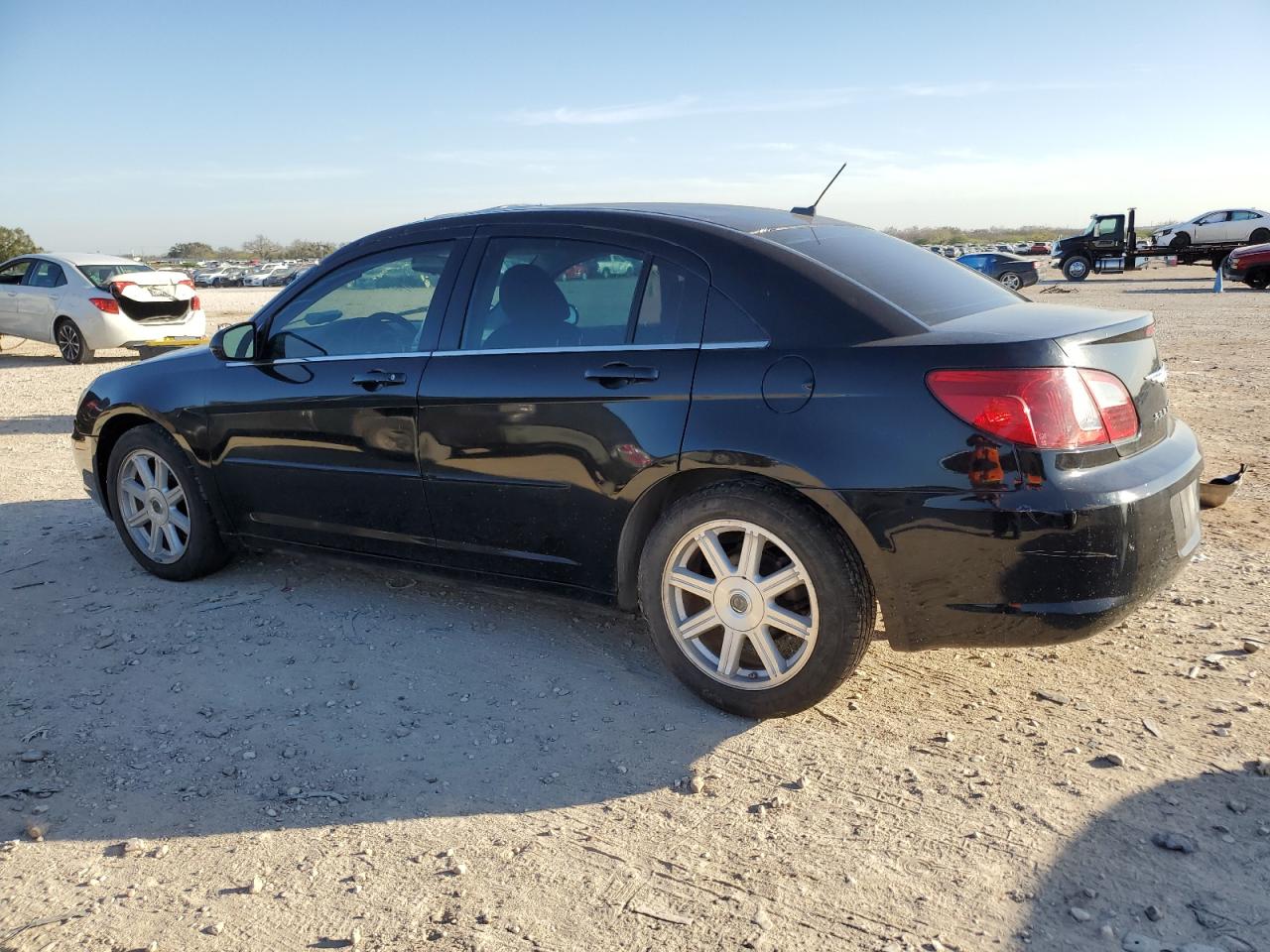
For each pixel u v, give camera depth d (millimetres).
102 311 14539
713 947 2277
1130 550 2863
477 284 3795
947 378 2871
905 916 2357
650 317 3393
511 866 2596
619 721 3357
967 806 2795
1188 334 15328
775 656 3227
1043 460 2803
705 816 2797
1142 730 3182
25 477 7008
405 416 3838
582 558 3572
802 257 3295
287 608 4391
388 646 3990
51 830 2783
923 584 2965
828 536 3049
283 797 2938
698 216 3592
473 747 3211
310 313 4230
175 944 2316
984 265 30031
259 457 4312
